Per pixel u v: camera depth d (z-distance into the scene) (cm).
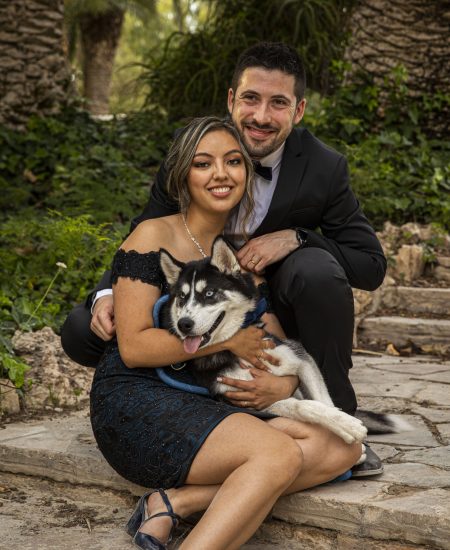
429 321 611
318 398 313
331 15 1073
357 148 798
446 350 590
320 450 293
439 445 362
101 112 2075
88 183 754
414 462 336
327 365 336
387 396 458
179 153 323
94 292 369
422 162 803
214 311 301
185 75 1120
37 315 518
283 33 1121
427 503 284
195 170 321
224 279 309
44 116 925
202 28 1189
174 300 309
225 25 1150
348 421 291
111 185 771
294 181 359
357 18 899
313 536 297
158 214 368
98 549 288
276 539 302
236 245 366
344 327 332
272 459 268
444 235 724
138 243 320
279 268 348
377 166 778
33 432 384
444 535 271
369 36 880
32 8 905
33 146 865
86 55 2069
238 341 306
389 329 615
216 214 331
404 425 373
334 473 299
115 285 316
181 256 329
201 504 285
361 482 311
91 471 341
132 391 304
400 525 279
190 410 288
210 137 320
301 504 297
